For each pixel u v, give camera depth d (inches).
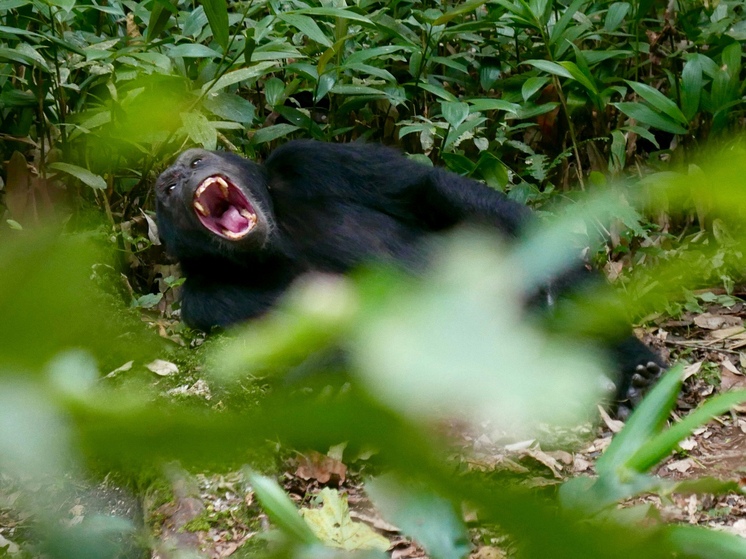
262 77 360.8
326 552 58.3
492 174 306.3
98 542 50.4
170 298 306.7
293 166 264.2
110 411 18.1
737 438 204.1
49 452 17.1
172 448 17.9
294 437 19.0
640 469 46.6
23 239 18.9
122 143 273.3
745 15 370.6
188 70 320.8
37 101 297.6
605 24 346.6
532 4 313.0
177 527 161.9
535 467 185.6
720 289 284.8
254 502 168.1
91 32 355.3
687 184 28.3
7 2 269.9
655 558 22.8
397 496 39.8
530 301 38.8
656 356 232.4
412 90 340.8
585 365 28.6
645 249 262.5
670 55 342.0
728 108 296.5
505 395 22.0
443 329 22.4
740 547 41.2
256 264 248.2
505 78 373.4
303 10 250.4
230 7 383.6
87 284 19.4
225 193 247.4
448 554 39.6
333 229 255.8
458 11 276.4
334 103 343.3
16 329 17.5
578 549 20.6
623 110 301.4
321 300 23.8
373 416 19.7
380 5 389.1
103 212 292.5
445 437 23.4
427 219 265.6
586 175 337.4
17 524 173.5
